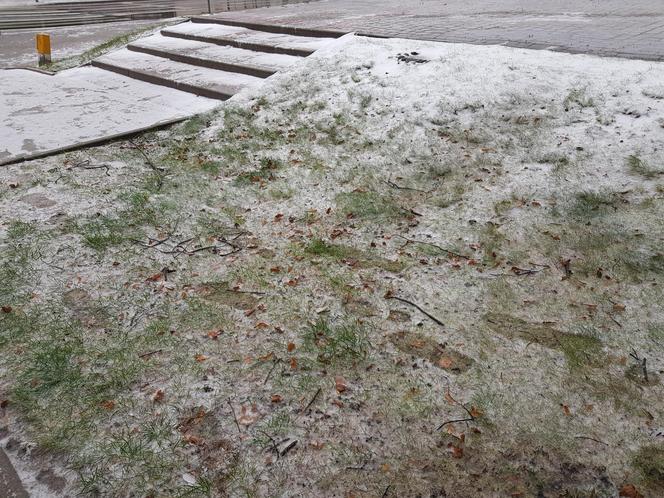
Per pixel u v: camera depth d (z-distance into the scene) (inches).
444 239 160.4
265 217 178.5
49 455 98.4
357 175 199.8
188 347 123.4
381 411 106.2
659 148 189.6
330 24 374.6
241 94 284.0
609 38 287.3
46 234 166.4
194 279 147.5
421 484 92.2
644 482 91.0
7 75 391.9
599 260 145.6
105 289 142.8
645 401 105.0
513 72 249.4
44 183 200.4
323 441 100.5
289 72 295.6
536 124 213.9
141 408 107.8
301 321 130.8
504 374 113.1
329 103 256.1
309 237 166.1
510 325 126.4
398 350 120.9
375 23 370.3
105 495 91.4
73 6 844.0
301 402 108.7
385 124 231.5
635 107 211.0
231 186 198.8
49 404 108.8
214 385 113.1
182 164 217.9
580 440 98.4
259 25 390.9
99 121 270.7
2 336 126.4
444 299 135.9
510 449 97.6
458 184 188.1
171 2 868.6
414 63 275.1
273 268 151.3
